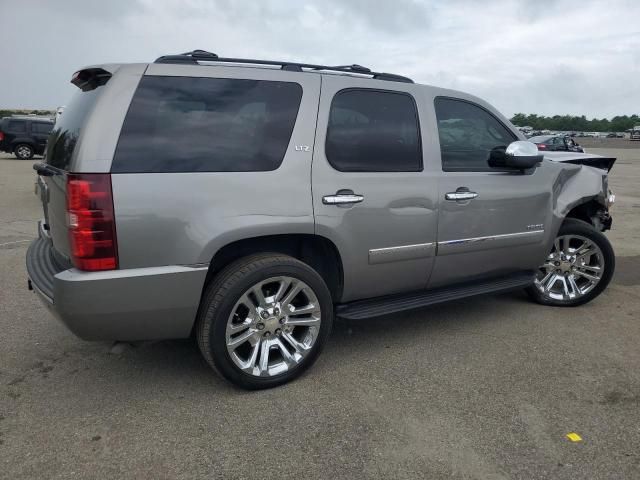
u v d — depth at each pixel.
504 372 3.34
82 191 2.53
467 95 3.96
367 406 2.92
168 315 2.79
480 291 3.95
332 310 3.25
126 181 2.61
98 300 2.61
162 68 2.82
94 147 2.57
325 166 3.15
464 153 3.85
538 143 23.72
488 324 4.18
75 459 2.42
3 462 2.39
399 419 2.79
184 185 2.73
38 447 2.51
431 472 2.37
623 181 17.12
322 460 2.45
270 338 3.09
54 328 3.95
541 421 2.78
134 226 2.62
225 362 2.91
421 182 3.52
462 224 3.74
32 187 12.70
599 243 4.51
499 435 2.65
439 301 3.72
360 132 3.33
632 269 5.93
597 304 4.70
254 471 2.37
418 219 3.51
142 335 2.82
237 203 2.85
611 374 3.32
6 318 4.14
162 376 3.25
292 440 2.59
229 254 3.10
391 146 3.45
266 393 3.06
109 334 2.73
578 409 2.90
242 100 2.98
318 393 3.06
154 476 2.32
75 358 3.48
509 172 4.04
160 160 2.70
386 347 3.72
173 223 2.70
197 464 2.41
